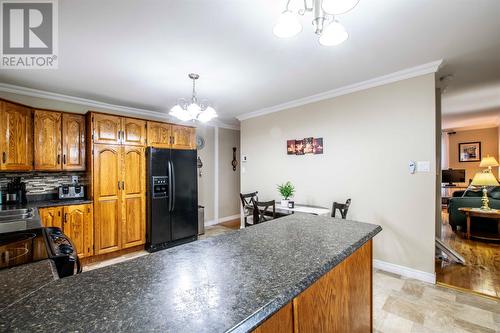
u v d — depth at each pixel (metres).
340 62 2.46
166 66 2.50
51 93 3.30
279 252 1.00
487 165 5.57
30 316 0.56
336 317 1.06
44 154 3.02
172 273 0.81
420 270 2.61
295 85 3.11
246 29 1.85
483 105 4.46
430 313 2.01
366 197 3.03
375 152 2.95
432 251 2.53
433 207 2.53
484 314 1.98
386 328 1.83
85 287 0.71
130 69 2.56
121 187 3.39
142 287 0.71
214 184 5.46
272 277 0.77
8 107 2.64
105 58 2.31
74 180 3.50
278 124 4.14
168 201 3.68
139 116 4.27
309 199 3.67
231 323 0.54
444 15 1.70
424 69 2.55
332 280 1.03
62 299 0.64
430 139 2.55
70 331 0.50
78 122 3.32
